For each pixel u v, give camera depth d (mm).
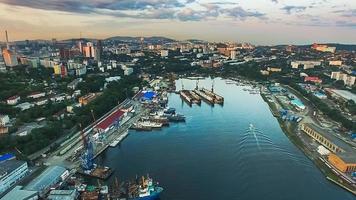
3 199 196000
